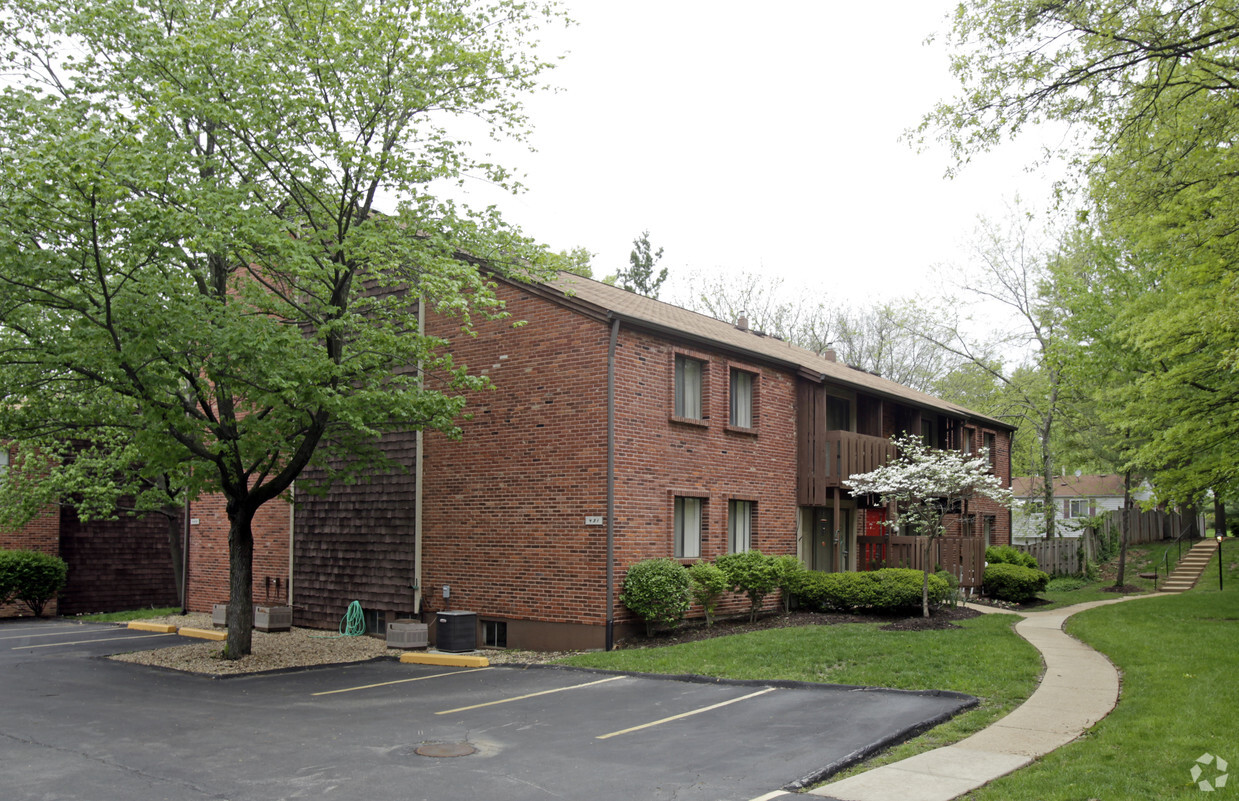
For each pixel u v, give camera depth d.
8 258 12.12
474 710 11.14
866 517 24.75
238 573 15.99
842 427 24.20
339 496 20.14
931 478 17.88
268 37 13.47
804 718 10.22
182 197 12.60
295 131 14.20
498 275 17.56
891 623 16.92
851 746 8.85
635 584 15.84
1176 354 16.56
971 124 13.33
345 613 19.64
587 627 15.89
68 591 26.33
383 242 13.95
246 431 14.71
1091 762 7.93
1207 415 17.00
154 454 14.46
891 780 7.72
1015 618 18.97
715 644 15.18
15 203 11.75
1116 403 21.77
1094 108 12.96
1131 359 20.72
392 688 12.95
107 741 9.52
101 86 13.88
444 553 18.14
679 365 18.25
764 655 14.03
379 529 19.23
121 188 11.35
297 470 15.70
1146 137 12.95
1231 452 17.44
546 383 16.98
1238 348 13.00
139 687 13.22
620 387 16.30
